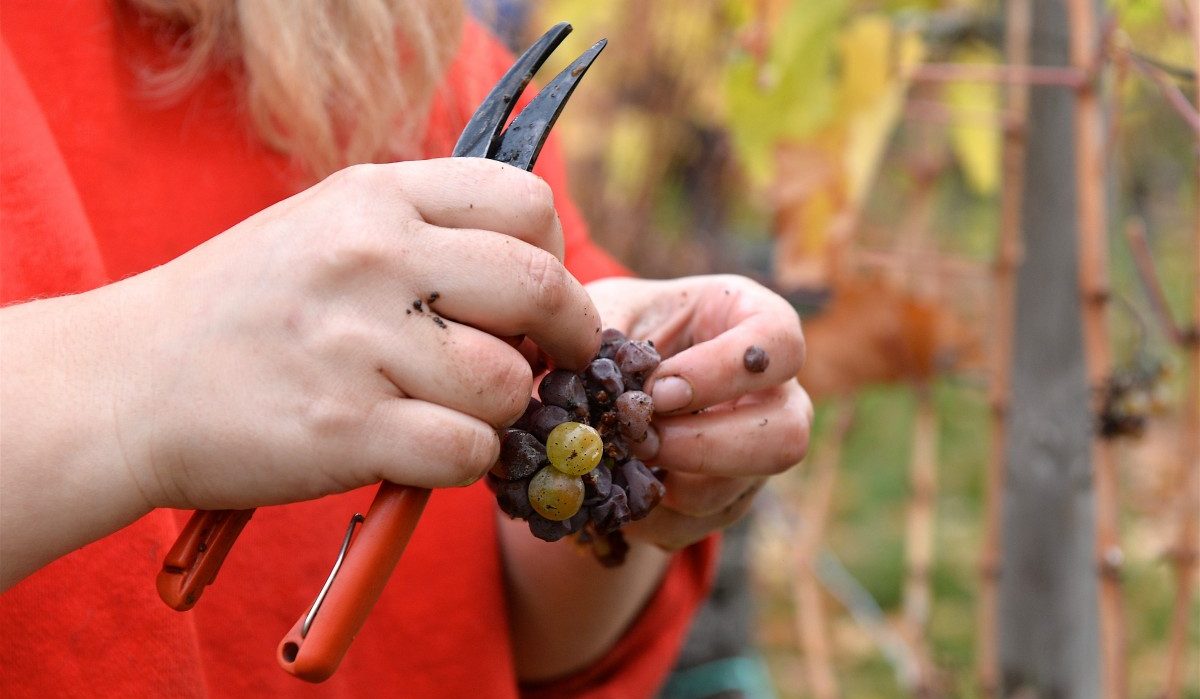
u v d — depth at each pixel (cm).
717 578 138
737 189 165
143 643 54
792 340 58
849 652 195
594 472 53
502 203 48
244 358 47
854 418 266
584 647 73
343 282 47
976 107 124
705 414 58
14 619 52
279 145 63
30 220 54
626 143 163
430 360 47
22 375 47
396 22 64
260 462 47
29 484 47
